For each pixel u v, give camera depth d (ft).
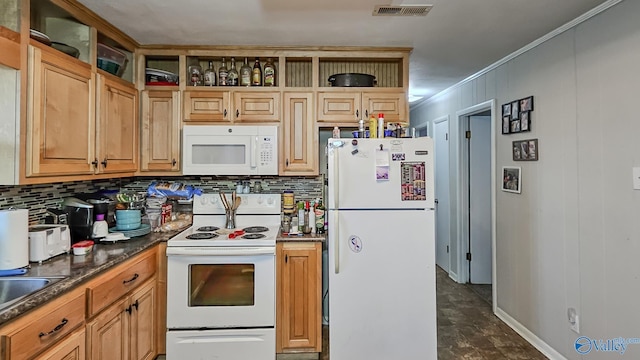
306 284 7.48
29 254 5.34
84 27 6.58
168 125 8.36
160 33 7.58
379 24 7.10
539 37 7.70
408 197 6.93
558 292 7.34
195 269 7.11
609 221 6.05
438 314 9.98
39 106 5.16
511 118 8.94
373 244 6.93
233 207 8.56
